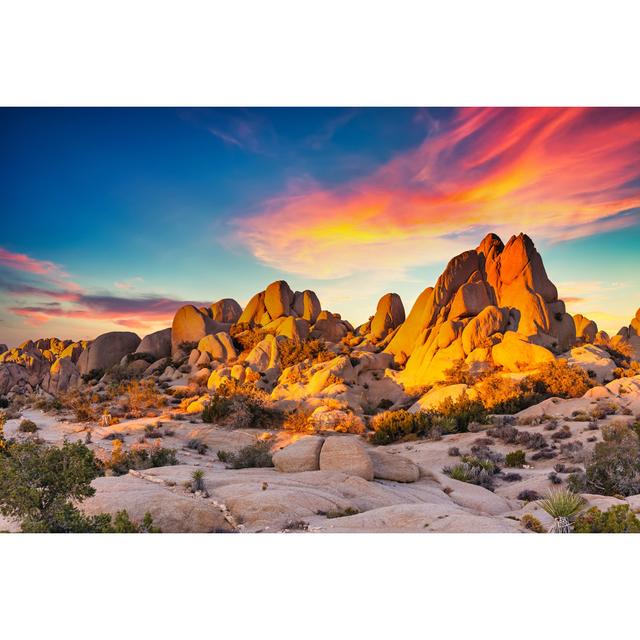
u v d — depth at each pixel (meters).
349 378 47.22
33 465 10.87
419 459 25.33
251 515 12.70
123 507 12.16
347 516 12.65
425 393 44.50
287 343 53.59
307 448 17.92
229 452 26.11
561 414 30.95
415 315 55.09
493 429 28.56
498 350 44.09
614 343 49.06
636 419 27.36
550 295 51.56
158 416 37.56
